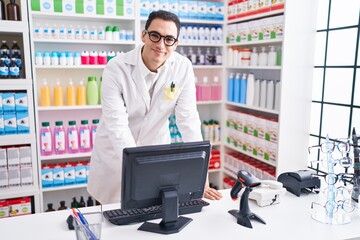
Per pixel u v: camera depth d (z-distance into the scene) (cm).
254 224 142
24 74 276
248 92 307
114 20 307
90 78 291
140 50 186
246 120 316
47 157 281
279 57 277
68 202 331
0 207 266
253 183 141
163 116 205
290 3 257
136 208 135
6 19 257
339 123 267
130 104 193
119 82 183
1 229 137
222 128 352
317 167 272
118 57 189
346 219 146
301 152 285
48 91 284
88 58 289
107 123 179
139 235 132
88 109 325
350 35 251
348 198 167
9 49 271
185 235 132
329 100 274
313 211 155
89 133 297
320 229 138
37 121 273
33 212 282
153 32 162
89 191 225
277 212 154
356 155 160
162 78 190
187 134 196
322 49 277
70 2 272
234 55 325
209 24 342
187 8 313
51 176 288
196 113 201
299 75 272
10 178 270
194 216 149
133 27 300
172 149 130
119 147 173
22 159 271
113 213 144
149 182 130
